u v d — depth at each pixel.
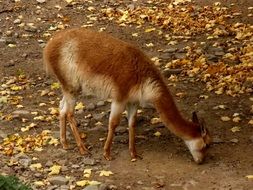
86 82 9.26
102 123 10.66
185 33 14.48
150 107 11.08
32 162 9.34
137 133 10.27
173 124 9.09
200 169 9.07
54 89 12.12
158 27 14.95
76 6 16.48
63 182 8.67
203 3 16.12
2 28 15.29
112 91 9.08
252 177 8.71
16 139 10.06
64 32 9.45
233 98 11.34
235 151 9.52
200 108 11.02
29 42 14.51
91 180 8.77
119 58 8.99
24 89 12.16
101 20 15.58
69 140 10.11
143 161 9.34
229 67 12.55
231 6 15.79
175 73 12.49
